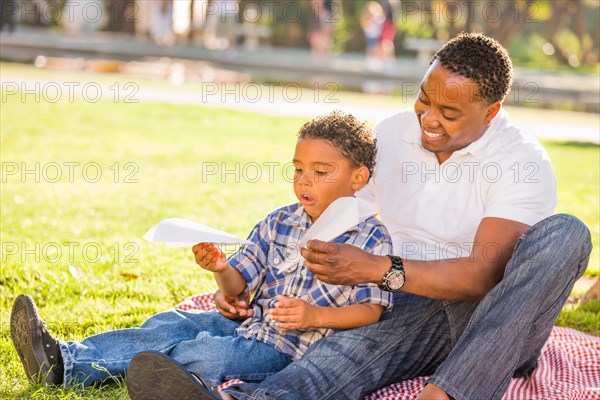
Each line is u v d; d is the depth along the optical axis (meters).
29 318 4.32
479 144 4.55
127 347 4.55
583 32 46.06
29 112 15.59
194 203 9.46
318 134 4.43
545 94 26.92
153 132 14.66
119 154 12.43
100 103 17.52
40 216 8.44
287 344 4.41
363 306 4.27
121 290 6.30
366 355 4.28
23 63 23.94
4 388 4.46
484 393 3.92
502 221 4.40
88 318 5.68
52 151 12.30
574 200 10.55
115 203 9.22
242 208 9.35
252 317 4.54
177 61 28.50
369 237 4.39
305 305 4.18
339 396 4.18
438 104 4.44
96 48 27.92
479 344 3.92
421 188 4.73
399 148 4.84
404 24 43.28
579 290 6.88
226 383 4.23
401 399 4.35
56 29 36.47
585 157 14.11
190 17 34.44
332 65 30.55
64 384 4.38
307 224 4.55
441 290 4.14
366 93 23.92
